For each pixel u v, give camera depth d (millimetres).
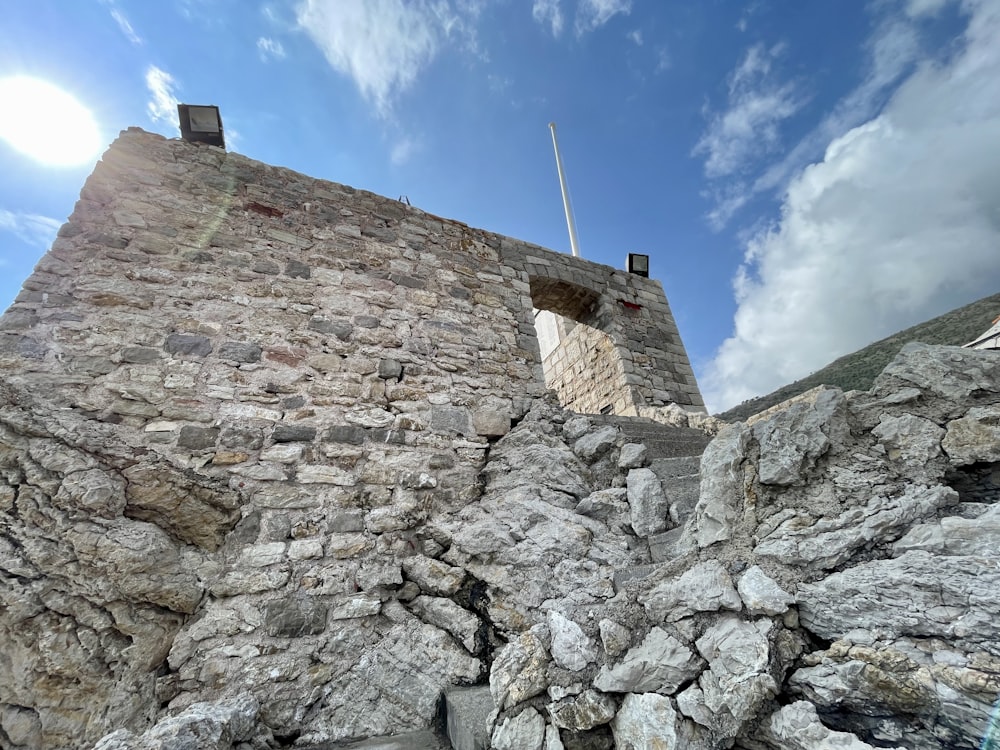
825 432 2293
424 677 2740
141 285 3818
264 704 2537
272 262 4484
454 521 3633
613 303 7012
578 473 3977
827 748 1538
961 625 1541
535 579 3125
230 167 4875
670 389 6656
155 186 4398
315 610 2928
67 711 2320
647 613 2068
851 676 1649
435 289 5266
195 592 2787
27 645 2369
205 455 3277
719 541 2260
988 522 1695
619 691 1884
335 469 3598
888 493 2037
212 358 3719
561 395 8414
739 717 1693
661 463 3879
